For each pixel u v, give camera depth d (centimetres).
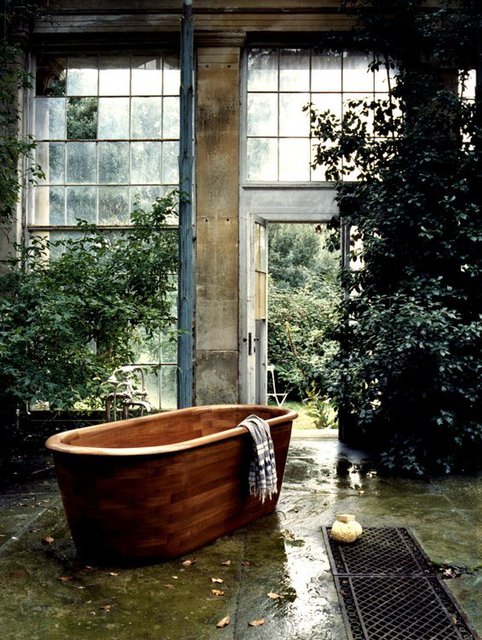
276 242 1089
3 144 553
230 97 588
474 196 491
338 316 549
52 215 603
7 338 437
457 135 502
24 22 583
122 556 288
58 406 445
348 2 558
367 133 527
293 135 598
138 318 538
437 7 557
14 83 572
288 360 918
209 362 587
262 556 302
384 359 462
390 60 591
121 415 535
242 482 339
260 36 591
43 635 222
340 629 228
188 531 303
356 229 548
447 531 337
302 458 517
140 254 543
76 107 605
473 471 470
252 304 584
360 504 388
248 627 229
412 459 459
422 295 472
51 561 296
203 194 589
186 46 502
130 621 234
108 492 282
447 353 438
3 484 441
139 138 602
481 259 477
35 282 485
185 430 399
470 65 519
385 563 293
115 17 585
